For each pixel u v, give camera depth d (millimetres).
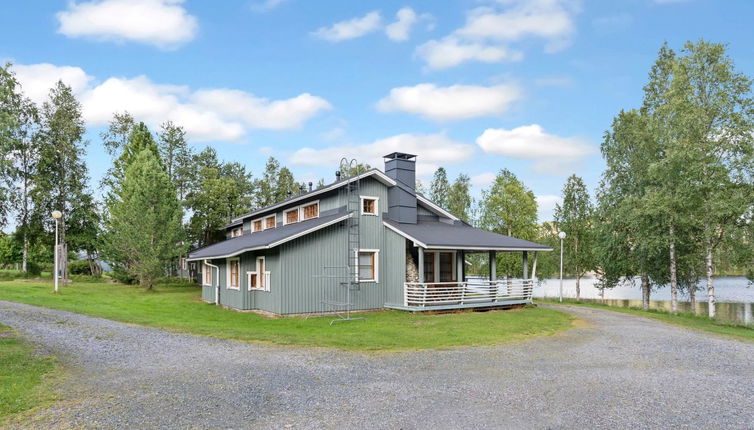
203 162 47531
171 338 12961
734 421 7008
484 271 44438
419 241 18516
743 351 12992
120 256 32594
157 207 31656
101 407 7238
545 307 23719
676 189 23547
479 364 10523
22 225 38812
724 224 22969
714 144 22641
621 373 9914
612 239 30125
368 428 6480
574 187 38312
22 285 30016
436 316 18453
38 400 7496
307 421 6734
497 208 39625
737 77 22656
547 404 7641
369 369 9875
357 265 20125
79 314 16969
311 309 19125
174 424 6559
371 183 20969
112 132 43031
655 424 6820
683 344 13742
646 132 27062
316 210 22266
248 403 7512
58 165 39531
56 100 39562
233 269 22625
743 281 76562
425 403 7598
